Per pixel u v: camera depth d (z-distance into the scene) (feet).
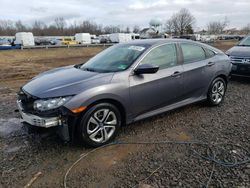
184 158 11.25
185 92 15.89
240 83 26.45
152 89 13.98
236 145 12.32
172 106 15.49
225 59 18.48
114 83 12.53
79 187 9.39
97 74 13.02
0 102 20.86
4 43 126.72
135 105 13.46
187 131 14.12
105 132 12.55
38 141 13.16
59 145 12.66
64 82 12.25
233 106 18.47
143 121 15.62
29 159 11.41
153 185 9.38
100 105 12.16
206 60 17.16
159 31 258.16
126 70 13.26
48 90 11.66
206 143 12.60
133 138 13.33
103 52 16.66
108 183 9.59
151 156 11.48
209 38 190.49
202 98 17.30
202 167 10.50
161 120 15.78
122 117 13.47
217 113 16.94
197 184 9.39
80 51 104.94
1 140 13.37
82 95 11.54
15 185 9.60
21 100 12.80
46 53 93.61
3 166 10.88
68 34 291.79
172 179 9.72
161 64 14.67
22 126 15.25
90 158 11.42
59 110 11.23
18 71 44.47
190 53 16.46
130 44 15.85
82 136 11.88
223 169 10.32
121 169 10.50
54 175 10.19
